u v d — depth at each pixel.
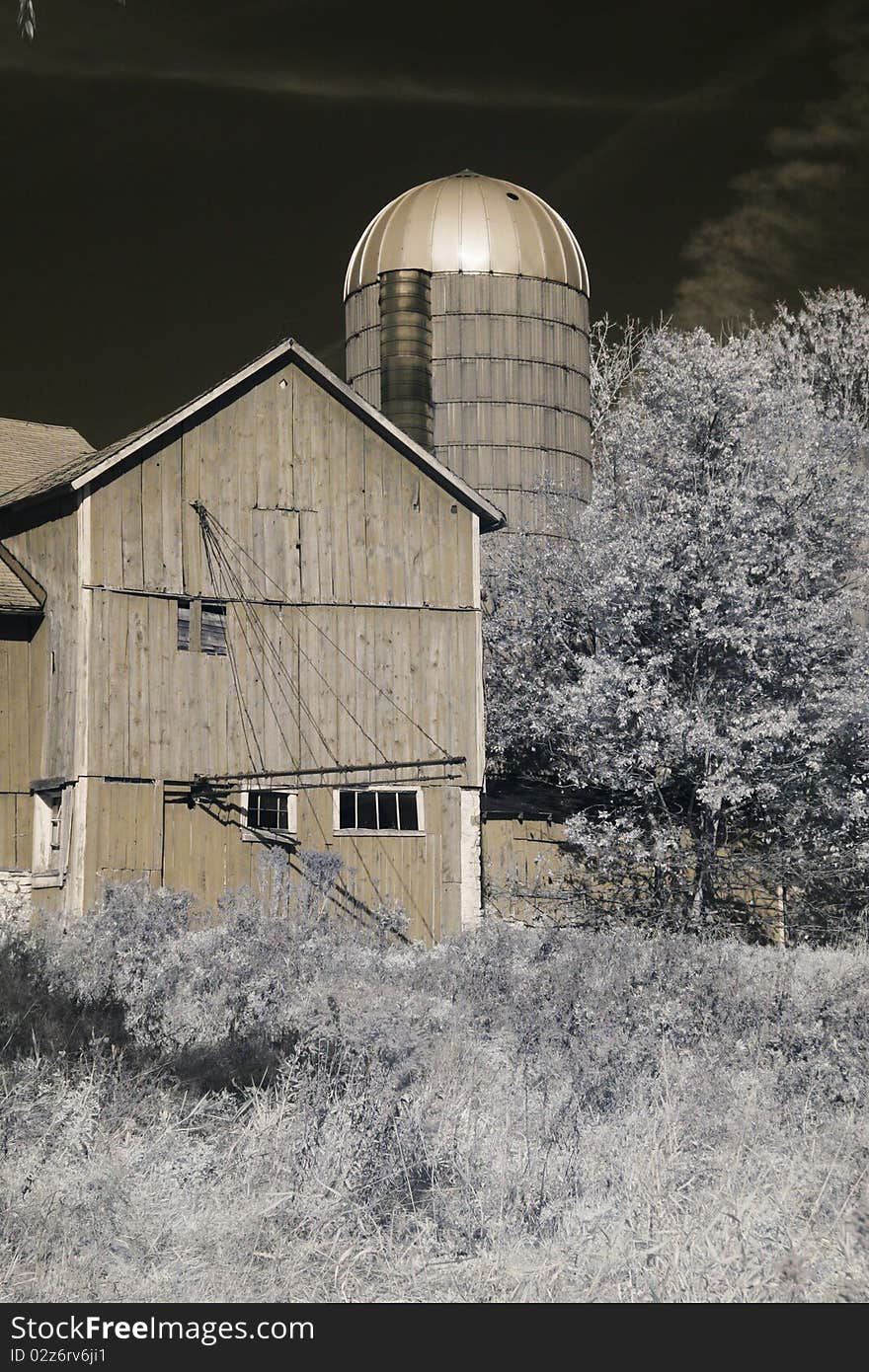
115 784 23.27
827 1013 10.87
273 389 25.53
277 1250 6.66
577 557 30.41
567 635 30.28
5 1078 8.68
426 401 37.25
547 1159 7.88
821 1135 8.55
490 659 30.33
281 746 24.86
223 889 23.92
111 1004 11.41
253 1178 7.46
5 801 24.50
